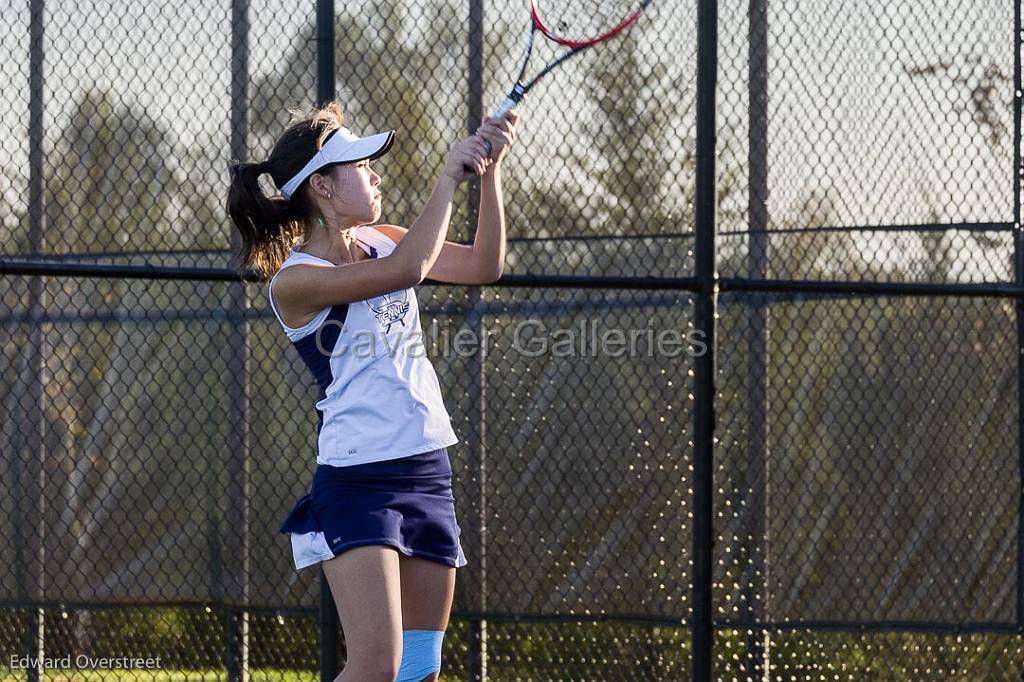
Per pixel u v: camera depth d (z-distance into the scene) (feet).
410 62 34.99
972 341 35.27
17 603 34.94
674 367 34.58
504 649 34.81
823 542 35.17
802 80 35.09
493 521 35.04
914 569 35.22
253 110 34.71
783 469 35.09
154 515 35.14
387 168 34.94
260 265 24.94
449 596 24.76
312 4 34.53
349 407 23.35
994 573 35.45
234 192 24.11
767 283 33.32
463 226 34.96
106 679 34.81
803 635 34.86
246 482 35.12
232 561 35.04
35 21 34.78
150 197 34.91
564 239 34.81
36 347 35.14
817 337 35.27
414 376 23.99
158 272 32.12
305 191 23.90
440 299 35.17
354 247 25.03
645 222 34.65
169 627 34.99
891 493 35.32
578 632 34.71
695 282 32.91
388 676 22.40
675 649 34.30
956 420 35.27
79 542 35.09
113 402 35.14
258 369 35.19
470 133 35.09
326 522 23.13
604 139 34.81
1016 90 35.37
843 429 35.17
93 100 34.86
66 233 34.96
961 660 35.27
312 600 34.91
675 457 34.53
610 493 34.83
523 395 35.12
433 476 24.11
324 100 33.40
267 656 34.81
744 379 34.96
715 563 34.71
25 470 35.12
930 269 35.12
